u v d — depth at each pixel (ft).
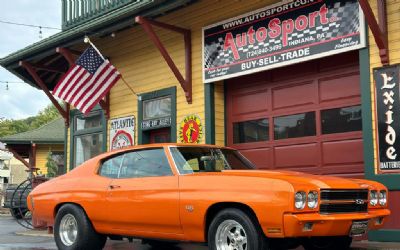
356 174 30.73
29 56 46.32
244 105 37.50
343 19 29.81
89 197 24.32
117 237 25.25
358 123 30.96
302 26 31.86
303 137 33.76
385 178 27.14
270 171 20.85
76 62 40.52
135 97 44.04
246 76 37.45
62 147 94.17
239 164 24.25
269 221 18.29
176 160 22.38
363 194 20.43
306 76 33.91
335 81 32.30
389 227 26.86
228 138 38.24
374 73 28.22
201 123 38.11
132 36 44.55
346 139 31.42
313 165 33.04
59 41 42.70
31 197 27.20
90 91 41.39
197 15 38.93
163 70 41.70
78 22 45.88
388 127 27.37
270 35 33.63
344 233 19.33
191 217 20.52
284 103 35.06
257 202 18.62
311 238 22.12
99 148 47.60
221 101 38.40
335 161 31.89
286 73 35.09
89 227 24.50
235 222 19.26
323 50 30.68
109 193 23.63
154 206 21.77
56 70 49.78
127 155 24.35
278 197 18.25
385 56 27.68
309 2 31.60
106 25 39.14
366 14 26.81
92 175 25.05
